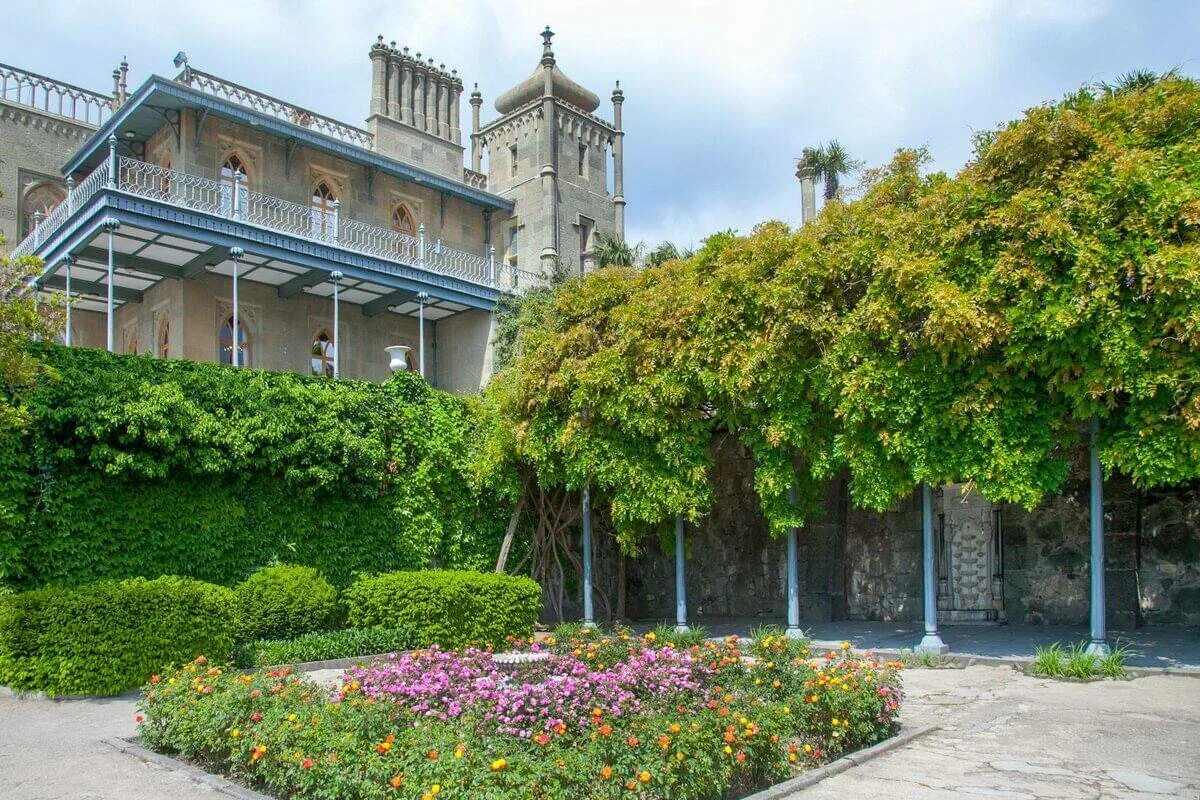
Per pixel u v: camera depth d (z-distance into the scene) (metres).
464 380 27.39
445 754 5.23
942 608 15.54
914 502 16.06
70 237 20.27
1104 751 6.95
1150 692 9.30
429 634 12.50
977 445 11.26
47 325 12.09
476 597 13.03
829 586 16.47
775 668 7.58
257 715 6.45
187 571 12.70
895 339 11.38
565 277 25.25
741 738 5.91
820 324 12.09
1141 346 9.76
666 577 18.98
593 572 18.23
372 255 23.77
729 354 12.91
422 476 15.74
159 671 9.83
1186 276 9.14
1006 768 6.48
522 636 13.55
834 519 16.61
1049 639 12.84
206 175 22.92
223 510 13.22
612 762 5.32
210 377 13.27
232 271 22.92
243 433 13.22
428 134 29.38
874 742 7.16
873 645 12.99
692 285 13.66
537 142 30.52
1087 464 13.91
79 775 6.61
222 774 6.56
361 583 13.55
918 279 11.02
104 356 12.37
